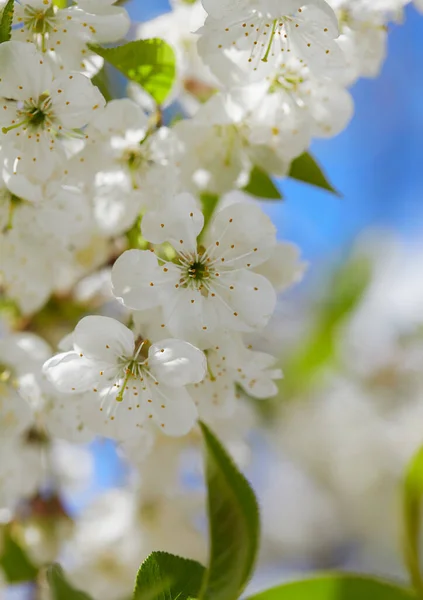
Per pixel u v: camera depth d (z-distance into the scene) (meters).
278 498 0.61
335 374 0.57
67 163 0.40
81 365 0.39
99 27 0.39
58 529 0.45
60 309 0.44
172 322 0.39
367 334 0.58
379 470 0.58
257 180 0.42
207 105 0.40
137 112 0.40
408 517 0.40
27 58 0.39
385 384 0.58
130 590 0.46
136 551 0.46
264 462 0.59
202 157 0.41
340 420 0.58
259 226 0.39
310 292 0.56
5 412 0.42
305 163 0.41
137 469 0.46
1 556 0.44
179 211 0.39
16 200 0.41
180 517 0.47
